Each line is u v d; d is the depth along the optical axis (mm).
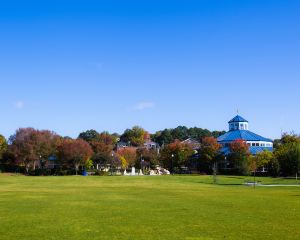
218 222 24953
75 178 94438
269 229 22469
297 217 27156
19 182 77125
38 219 26188
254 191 54094
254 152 137375
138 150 167125
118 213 29203
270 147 146750
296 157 104625
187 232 21594
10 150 133750
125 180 86188
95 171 128625
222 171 127125
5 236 20484
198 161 133375
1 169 135625
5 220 25734
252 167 118875
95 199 40406
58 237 20234
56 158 140000
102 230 22188
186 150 138250
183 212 29797
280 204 35625
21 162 134625
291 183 77375
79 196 44188
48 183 74125
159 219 26234
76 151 128000
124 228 22812
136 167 160875
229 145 130000
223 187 64375
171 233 21312
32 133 134500
